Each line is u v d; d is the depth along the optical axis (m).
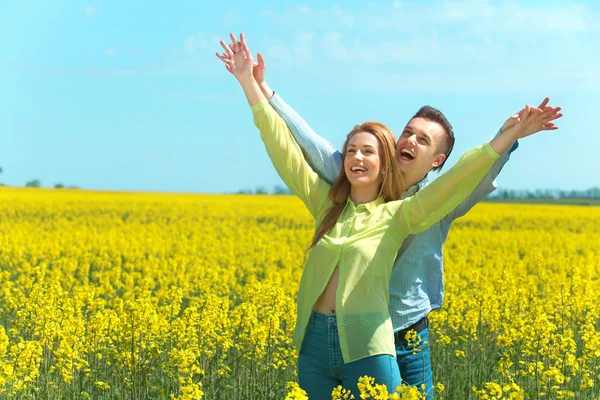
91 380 9.24
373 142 6.20
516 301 13.16
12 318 12.84
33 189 76.56
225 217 46.16
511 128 5.63
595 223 47.41
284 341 10.77
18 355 8.56
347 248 5.92
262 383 9.68
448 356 11.35
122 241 26.23
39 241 27.23
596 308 12.60
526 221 47.25
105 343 10.33
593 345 9.32
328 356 5.89
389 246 5.98
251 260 23.80
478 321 11.54
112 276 16.78
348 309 5.80
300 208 53.88
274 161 6.61
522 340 9.91
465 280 17.95
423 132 6.60
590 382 8.68
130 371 8.73
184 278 17.02
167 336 9.32
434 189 5.80
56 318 9.92
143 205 52.47
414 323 6.54
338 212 6.30
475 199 6.55
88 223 40.06
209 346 9.89
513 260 24.02
